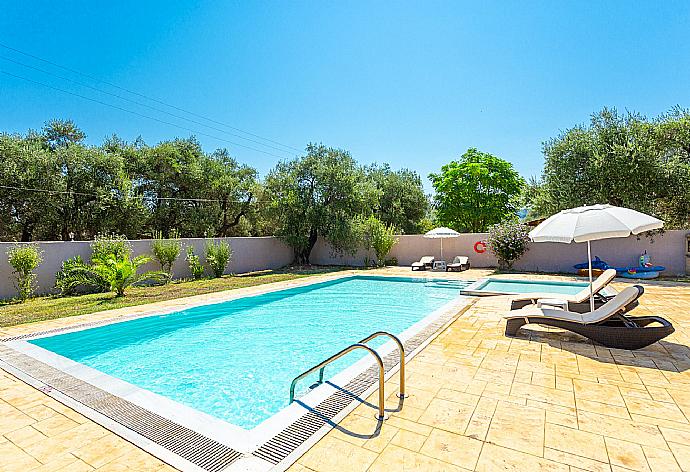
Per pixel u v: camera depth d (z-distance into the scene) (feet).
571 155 50.34
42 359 17.85
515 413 11.27
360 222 63.67
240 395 16.08
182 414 11.98
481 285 37.70
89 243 42.52
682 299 29.32
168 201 79.00
